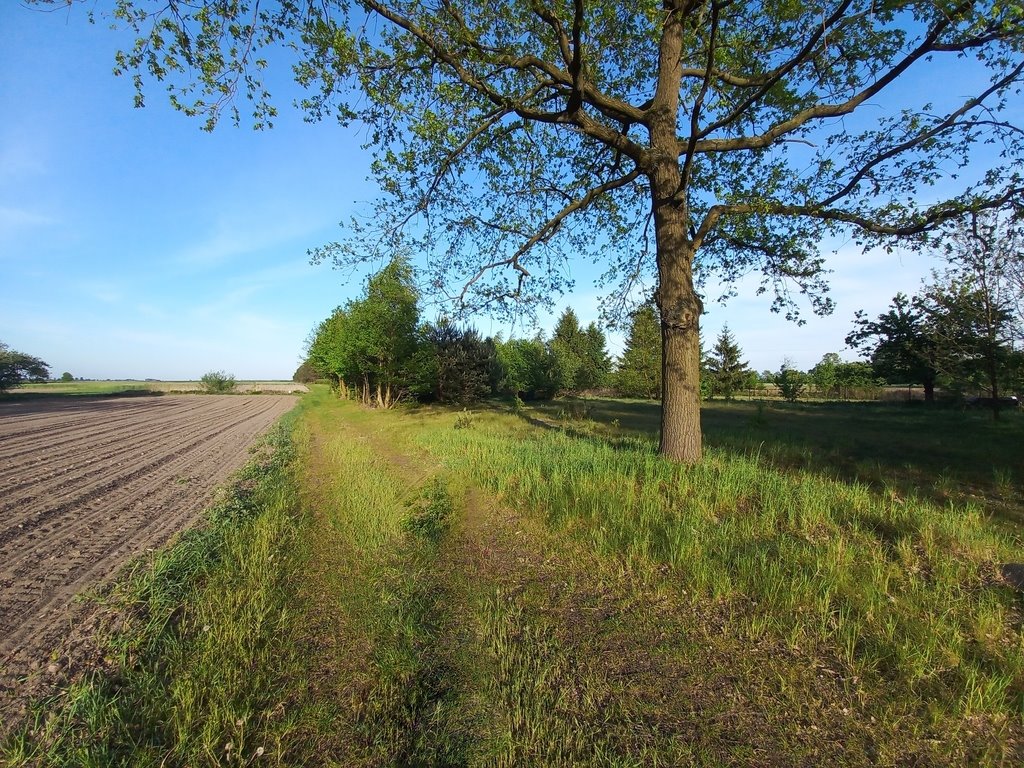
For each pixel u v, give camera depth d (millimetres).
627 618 3959
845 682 3131
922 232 8297
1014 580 4227
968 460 9570
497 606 4211
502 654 3494
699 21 7559
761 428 15625
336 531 6301
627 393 39594
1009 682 2945
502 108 7754
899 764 2516
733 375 45594
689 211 9297
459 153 8367
